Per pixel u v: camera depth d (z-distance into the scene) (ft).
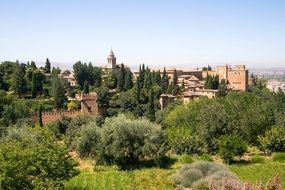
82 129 231.50
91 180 179.93
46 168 124.98
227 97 348.18
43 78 569.23
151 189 160.04
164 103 497.05
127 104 487.20
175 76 590.96
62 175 134.10
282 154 211.20
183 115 317.01
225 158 206.08
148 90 527.81
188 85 620.08
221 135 230.68
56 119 405.80
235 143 207.51
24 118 398.21
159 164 211.20
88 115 395.55
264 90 625.41
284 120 285.43
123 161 218.18
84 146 227.20
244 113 261.44
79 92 558.15
